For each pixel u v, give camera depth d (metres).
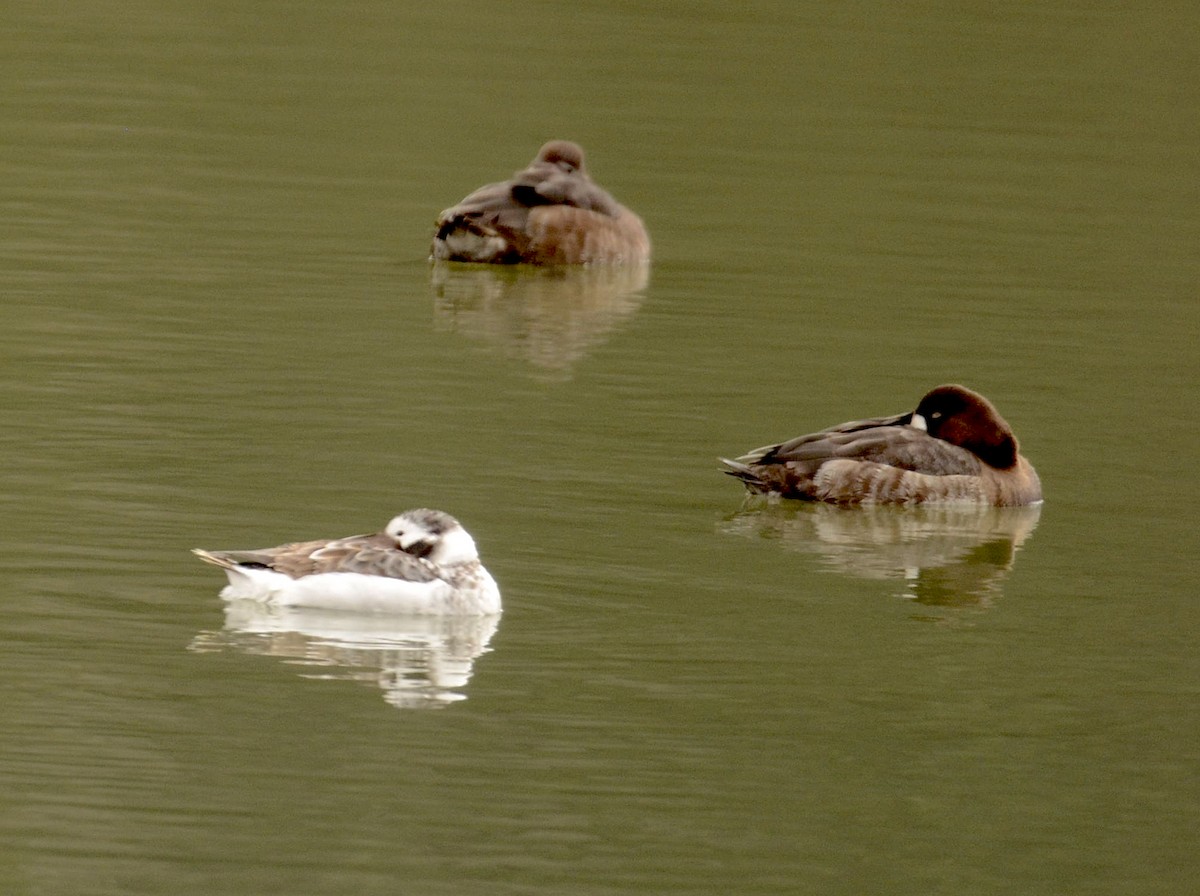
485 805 11.50
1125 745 12.78
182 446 18.08
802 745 12.55
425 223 29.81
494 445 18.81
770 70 40.56
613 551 16.02
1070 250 29.28
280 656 13.36
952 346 23.70
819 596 15.33
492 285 26.45
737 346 23.34
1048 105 38.88
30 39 41.03
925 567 16.19
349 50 41.56
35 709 12.32
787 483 18.12
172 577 14.70
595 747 12.31
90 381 20.11
